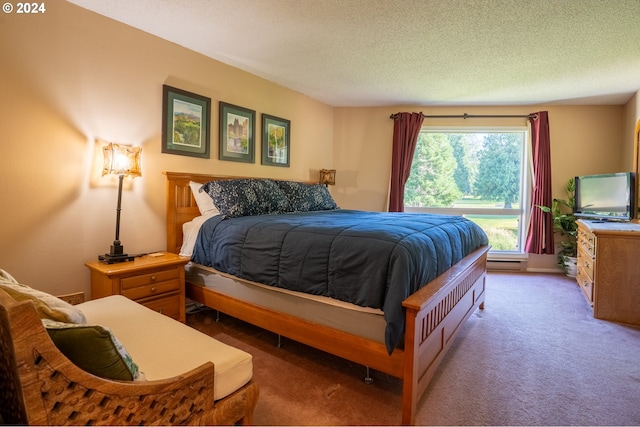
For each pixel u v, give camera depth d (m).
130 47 2.45
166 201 2.70
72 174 2.19
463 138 4.61
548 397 1.67
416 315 1.42
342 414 1.53
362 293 1.56
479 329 2.52
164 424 0.96
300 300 1.87
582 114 4.24
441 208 4.67
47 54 2.06
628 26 2.31
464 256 2.37
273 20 2.33
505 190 4.54
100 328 0.84
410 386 1.44
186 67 2.81
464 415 1.53
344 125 4.69
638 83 3.43
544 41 2.56
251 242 2.08
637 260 2.62
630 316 2.65
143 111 2.54
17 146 1.97
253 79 3.42
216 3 2.14
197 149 2.92
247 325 2.51
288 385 1.75
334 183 4.42
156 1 2.12
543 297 3.31
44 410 0.74
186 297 2.59
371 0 2.06
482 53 2.81
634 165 3.57
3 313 0.71
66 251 2.19
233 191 2.63
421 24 2.34
